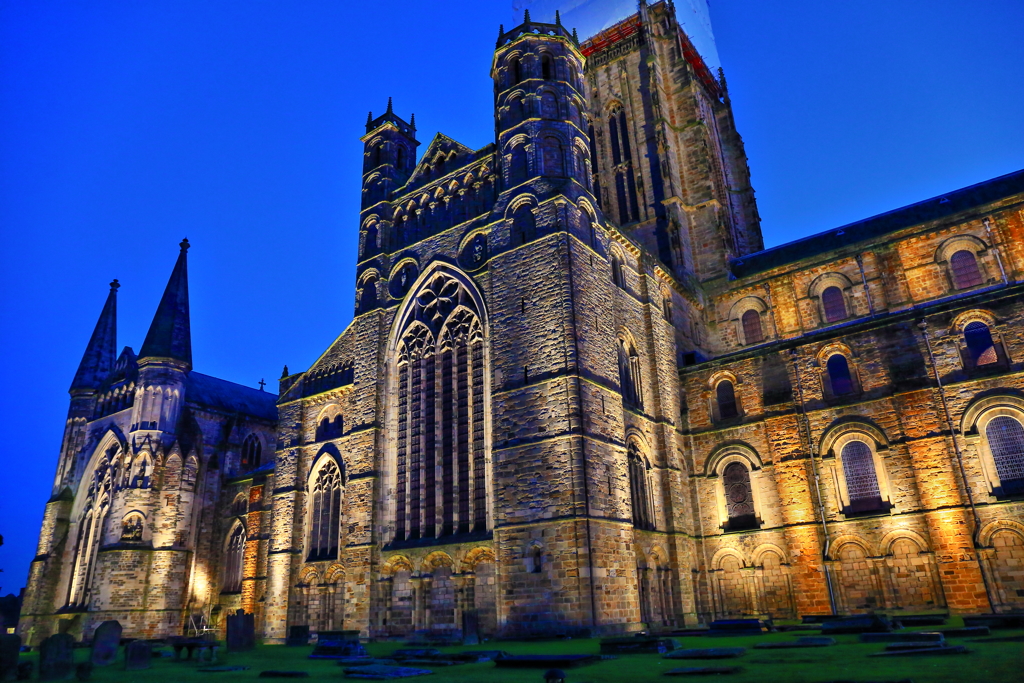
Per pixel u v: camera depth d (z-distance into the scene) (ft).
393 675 66.64
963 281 164.55
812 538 143.02
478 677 63.41
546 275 140.97
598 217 156.76
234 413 262.26
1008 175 172.65
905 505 133.90
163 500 225.35
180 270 255.29
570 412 127.95
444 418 154.10
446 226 173.78
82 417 266.16
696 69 276.41
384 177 193.57
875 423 140.97
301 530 176.65
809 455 146.92
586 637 114.11
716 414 166.50
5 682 73.10
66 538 243.19
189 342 245.86
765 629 113.60
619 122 247.91
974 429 128.57
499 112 167.22
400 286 177.06
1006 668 53.06
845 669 57.47
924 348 138.51
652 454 154.61
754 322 198.39
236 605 223.10
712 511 158.81
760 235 255.29
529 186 151.64
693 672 59.26
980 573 122.42
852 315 178.70
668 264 211.00
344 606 154.10
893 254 175.94
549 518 124.88
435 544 143.02
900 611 129.70
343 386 179.93
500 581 128.06
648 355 164.76
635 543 136.36
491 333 148.05
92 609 207.72
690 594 149.28
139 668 89.10
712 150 251.60
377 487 158.20
